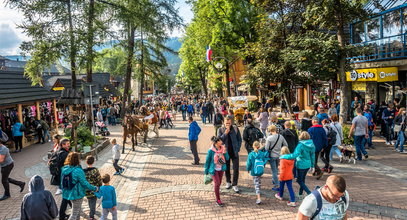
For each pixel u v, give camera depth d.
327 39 13.40
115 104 29.06
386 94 17.28
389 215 6.00
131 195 7.90
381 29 16.55
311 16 13.57
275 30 16.91
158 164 11.02
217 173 6.89
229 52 28.70
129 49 17.78
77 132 13.38
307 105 28.75
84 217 6.69
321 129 8.27
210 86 55.44
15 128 14.57
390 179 8.10
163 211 6.73
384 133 13.38
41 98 18.64
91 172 6.15
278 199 7.08
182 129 21.22
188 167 10.40
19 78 18.70
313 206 3.23
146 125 15.60
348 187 7.62
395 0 15.45
